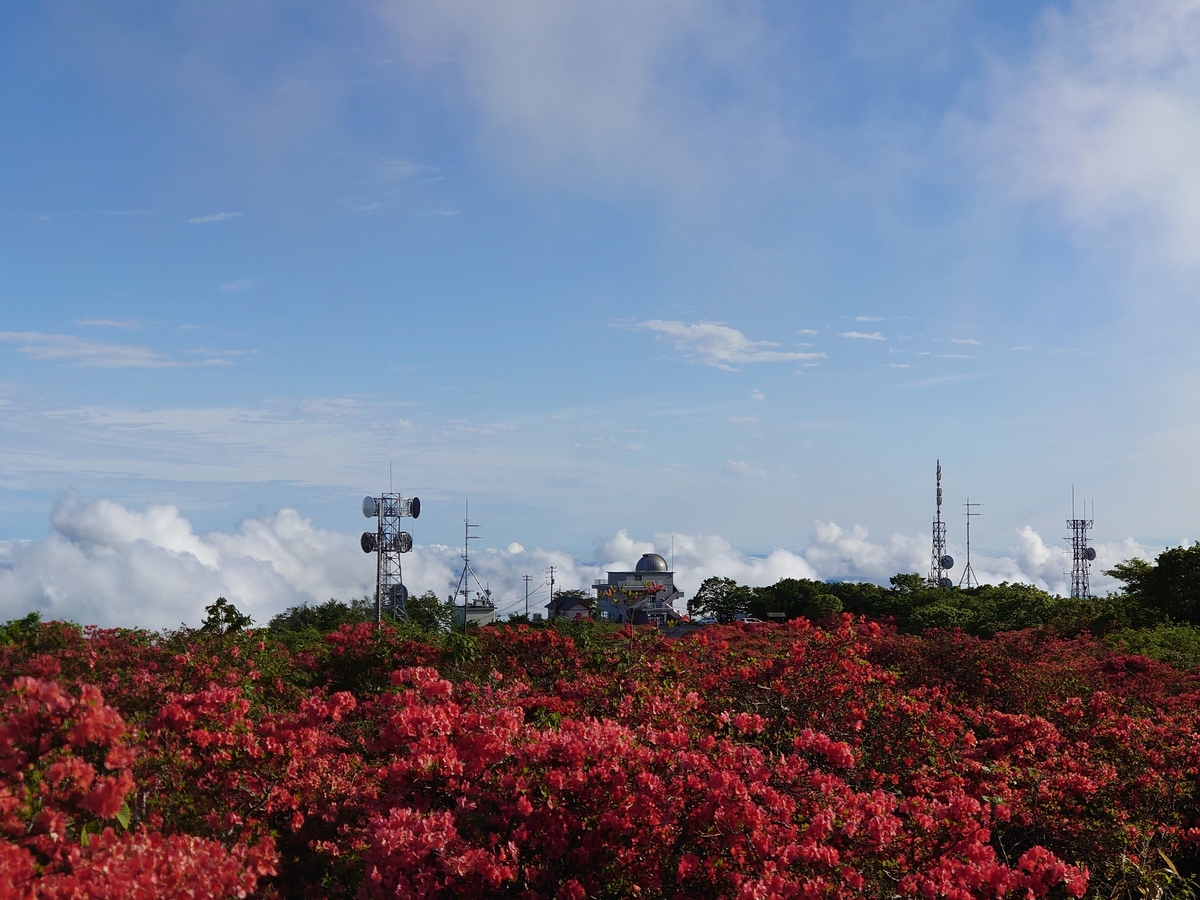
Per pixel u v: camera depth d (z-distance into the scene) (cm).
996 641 1739
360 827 622
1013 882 608
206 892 406
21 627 983
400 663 1277
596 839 582
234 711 675
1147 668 1590
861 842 606
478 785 598
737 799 580
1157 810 918
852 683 1038
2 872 353
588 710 930
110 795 413
